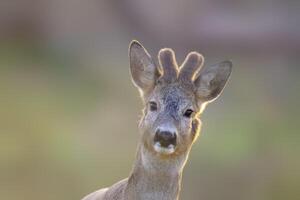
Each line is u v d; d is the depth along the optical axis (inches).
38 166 1058.7
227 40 1841.8
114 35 1768.0
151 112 493.0
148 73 508.1
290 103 1485.0
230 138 1258.0
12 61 1569.9
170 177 486.9
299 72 1729.8
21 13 1743.4
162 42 1824.6
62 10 1764.3
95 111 1296.8
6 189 987.3
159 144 474.9
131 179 491.8
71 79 1486.2
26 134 1149.1
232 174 1120.8
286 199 1098.1
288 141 1278.3
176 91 497.7
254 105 1440.7
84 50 1688.0
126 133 1197.7
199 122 509.4
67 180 1019.9
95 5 1779.0
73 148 1114.1
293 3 1892.2
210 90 512.7
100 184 1024.2
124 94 1405.0
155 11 1823.3
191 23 1843.0
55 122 1216.8
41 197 984.3
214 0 1883.6
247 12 1888.5
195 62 512.1
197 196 1063.6
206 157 1159.6
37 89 1400.1
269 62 1788.9
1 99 1302.9
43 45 1688.0
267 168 1162.6
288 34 1834.4
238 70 1701.5
